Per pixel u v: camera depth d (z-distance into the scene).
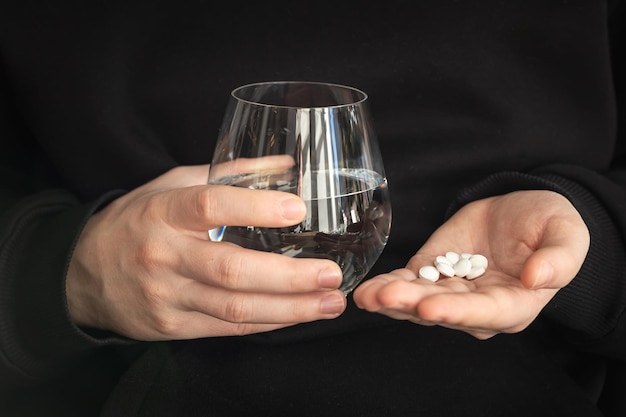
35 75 0.67
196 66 0.68
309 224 0.48
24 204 0.61
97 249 0.55
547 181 0.60
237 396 0.55
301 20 0.68
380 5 0.67
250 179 0.49
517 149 0.70
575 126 0.71
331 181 0.48
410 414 0.54
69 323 0.56
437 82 0.69
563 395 0.56
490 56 0.69
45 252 0.57
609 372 0.67
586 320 0.60
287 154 0.48
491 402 0.55
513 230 0.56
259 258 0.49
